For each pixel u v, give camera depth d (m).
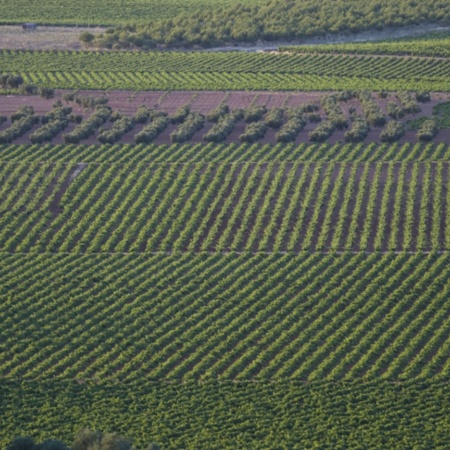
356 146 148.25
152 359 102.12
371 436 90.44
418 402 95.25
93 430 85.00
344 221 128.75
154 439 89.75
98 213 131.62
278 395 96.44
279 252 122.12
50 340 105.62
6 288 114.94
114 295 113.00
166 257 121.31
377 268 117.88
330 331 106.50
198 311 110.19
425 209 130.38
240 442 89.62
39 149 149.75
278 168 142.12
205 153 147.62
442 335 105.25
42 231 127.94
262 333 106.31
